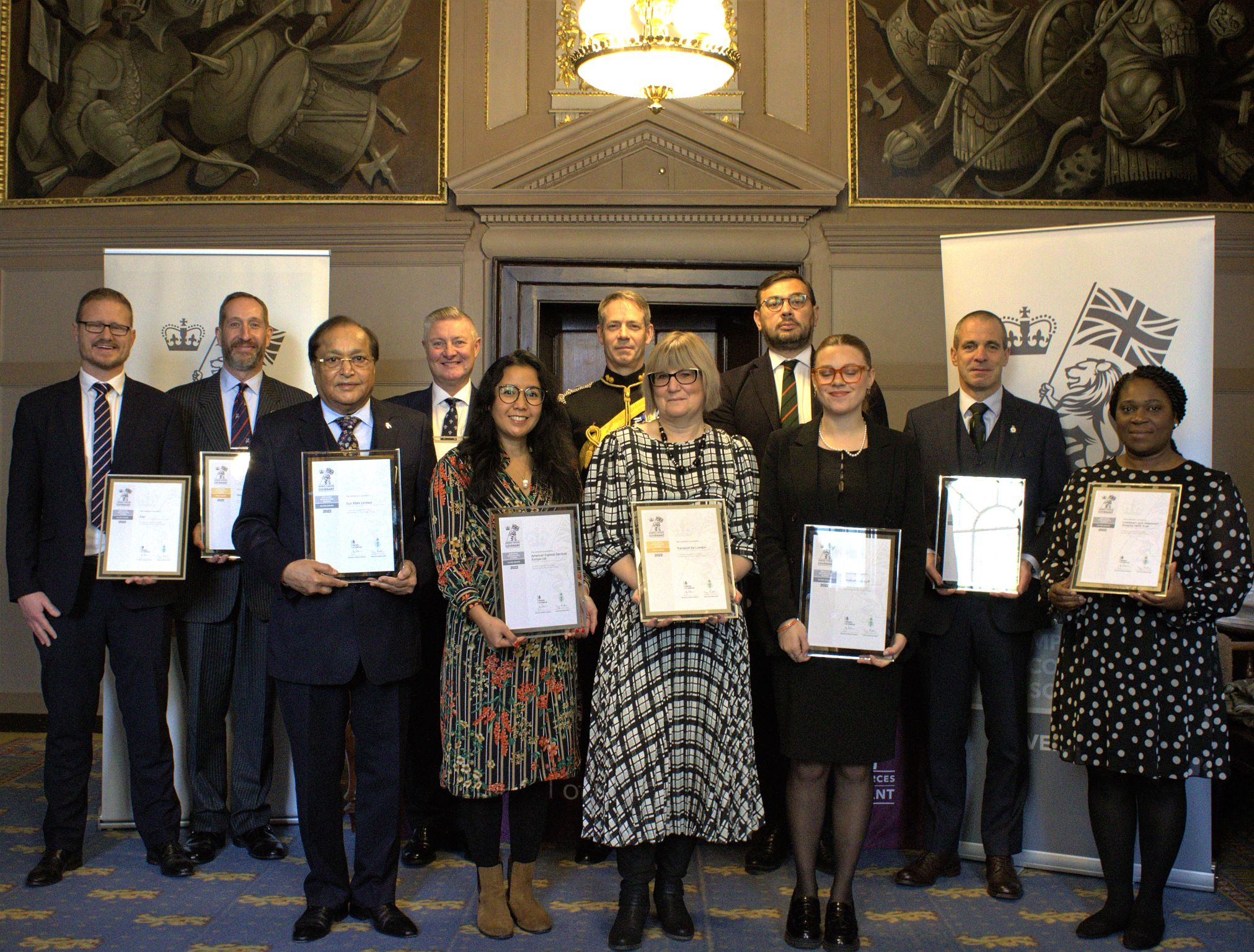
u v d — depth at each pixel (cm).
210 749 345
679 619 261
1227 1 527
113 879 318
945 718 323
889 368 529
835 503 276
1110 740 278
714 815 270
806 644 268
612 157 521
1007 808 318
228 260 380
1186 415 326
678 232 525
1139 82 525
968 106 527
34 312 532
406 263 528
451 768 273
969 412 331
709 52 347
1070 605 287
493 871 279
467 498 279
